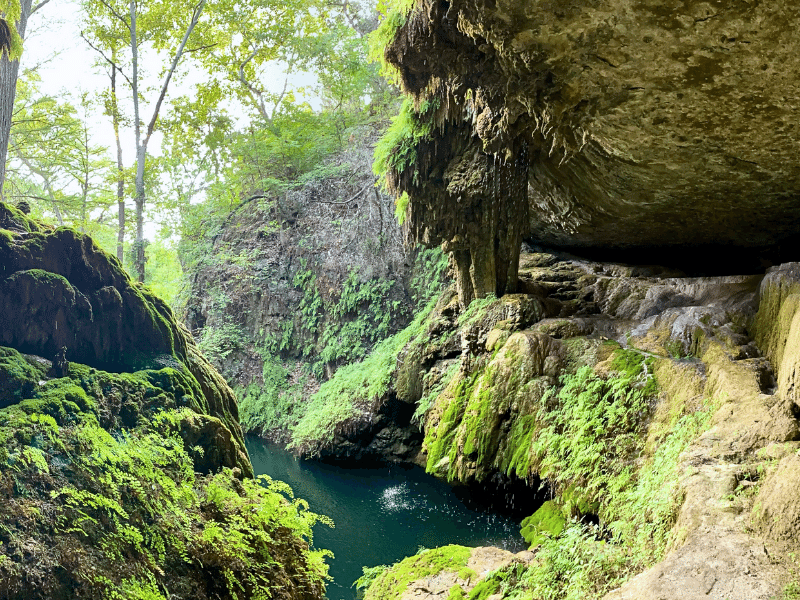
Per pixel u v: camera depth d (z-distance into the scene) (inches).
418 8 256.7
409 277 577.3
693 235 397.4
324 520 173.8
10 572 95.4
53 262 158.1
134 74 484.1
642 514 185.9
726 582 116.7
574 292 395.9
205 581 128.1
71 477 116.9
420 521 325.1
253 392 628.4
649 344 288.5
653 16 187.8
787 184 283.7
